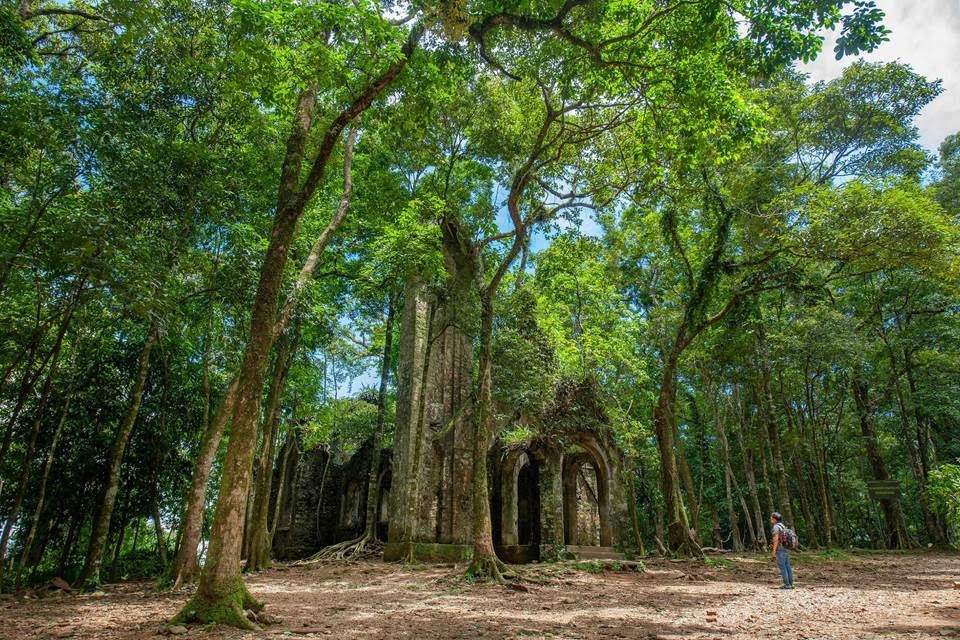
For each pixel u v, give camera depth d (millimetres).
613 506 23469
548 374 23984
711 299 23891
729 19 11453
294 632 7746
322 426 28281
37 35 17000
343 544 24891
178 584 13258
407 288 26312
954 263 17969
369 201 22969
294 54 10898
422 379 24000
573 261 23359
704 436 38938
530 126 19922
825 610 10094
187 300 17859
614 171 19391
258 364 9211
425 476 23438
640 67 13203
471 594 12367
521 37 15109
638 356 31453
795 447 30125
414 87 12719
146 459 21547
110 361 21016
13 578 19438
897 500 30391
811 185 20062
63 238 11055
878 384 33406
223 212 16281
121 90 14773
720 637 7613
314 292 21125
